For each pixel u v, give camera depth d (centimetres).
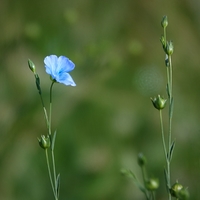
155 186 114
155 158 147
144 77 167
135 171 144
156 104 111
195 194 140
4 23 158
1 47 149
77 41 158
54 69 111
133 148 151
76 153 146
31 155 144
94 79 160
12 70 150
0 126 143
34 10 164
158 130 156
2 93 145
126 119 157
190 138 154
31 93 147
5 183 141
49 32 153
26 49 151
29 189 141
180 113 162
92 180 143
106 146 150
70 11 150
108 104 159
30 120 146
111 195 142
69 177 143
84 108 156
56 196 110
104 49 146
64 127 150
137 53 151
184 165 145
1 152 143
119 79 165
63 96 155
